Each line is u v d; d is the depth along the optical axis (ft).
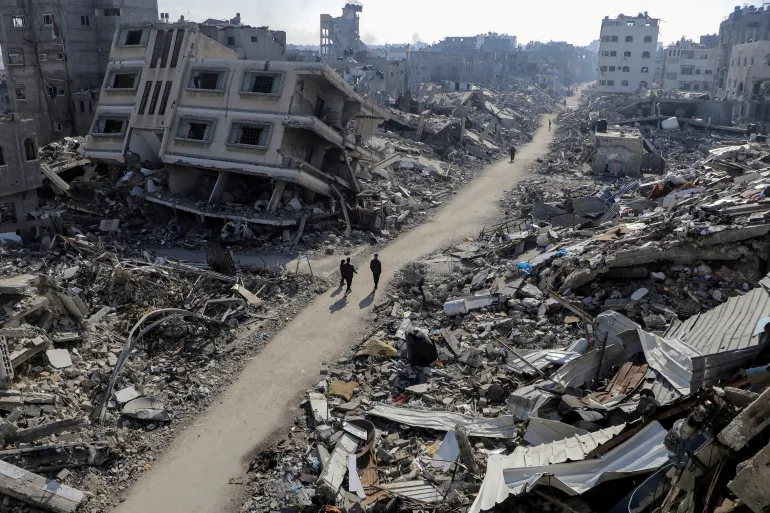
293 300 86.12
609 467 36.29
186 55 127.34
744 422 28.58
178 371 66.18
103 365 65.41
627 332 56.24
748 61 282.15
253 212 116.37
